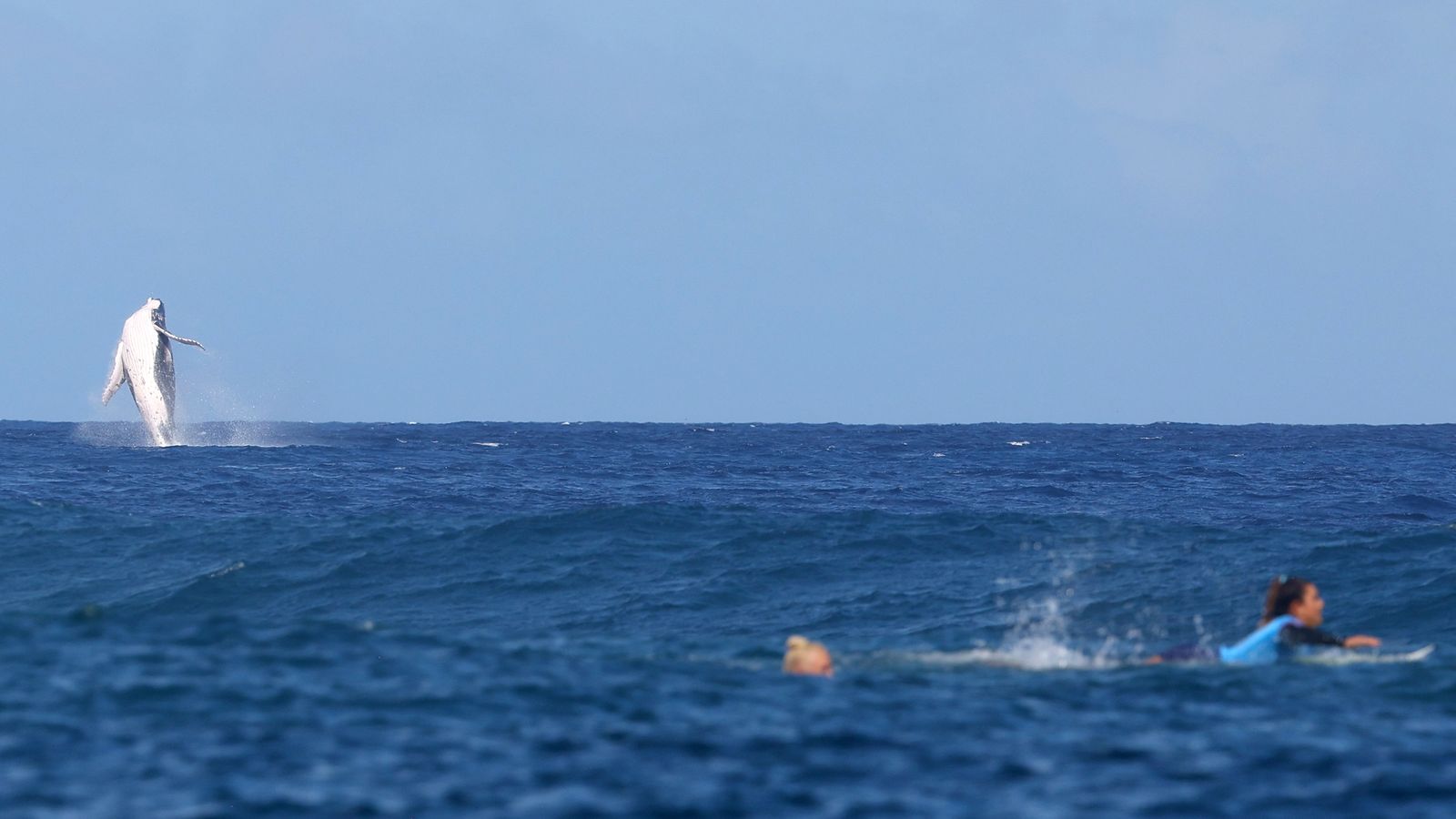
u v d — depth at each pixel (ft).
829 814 100.17
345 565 264.72
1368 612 218.18
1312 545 280.10
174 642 157.69
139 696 131.64
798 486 523.70
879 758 115.34
